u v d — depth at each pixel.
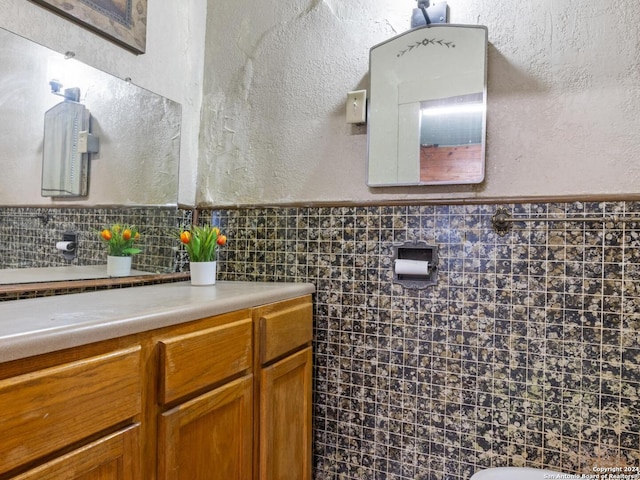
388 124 1.38
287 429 1.24
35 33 1.11
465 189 1.29
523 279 1.21
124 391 0.74
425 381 1.31
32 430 0.59
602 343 1.13
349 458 1.40
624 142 1.13
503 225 1.23
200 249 1.35
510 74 1.24
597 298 1.13
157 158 1.49
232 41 1.64
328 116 1.48
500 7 1.26
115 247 1.33
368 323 1.39
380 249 1.38
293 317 1.27
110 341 0.72
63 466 0.63
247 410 1.06
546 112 1.20
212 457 0.94
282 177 1.54
